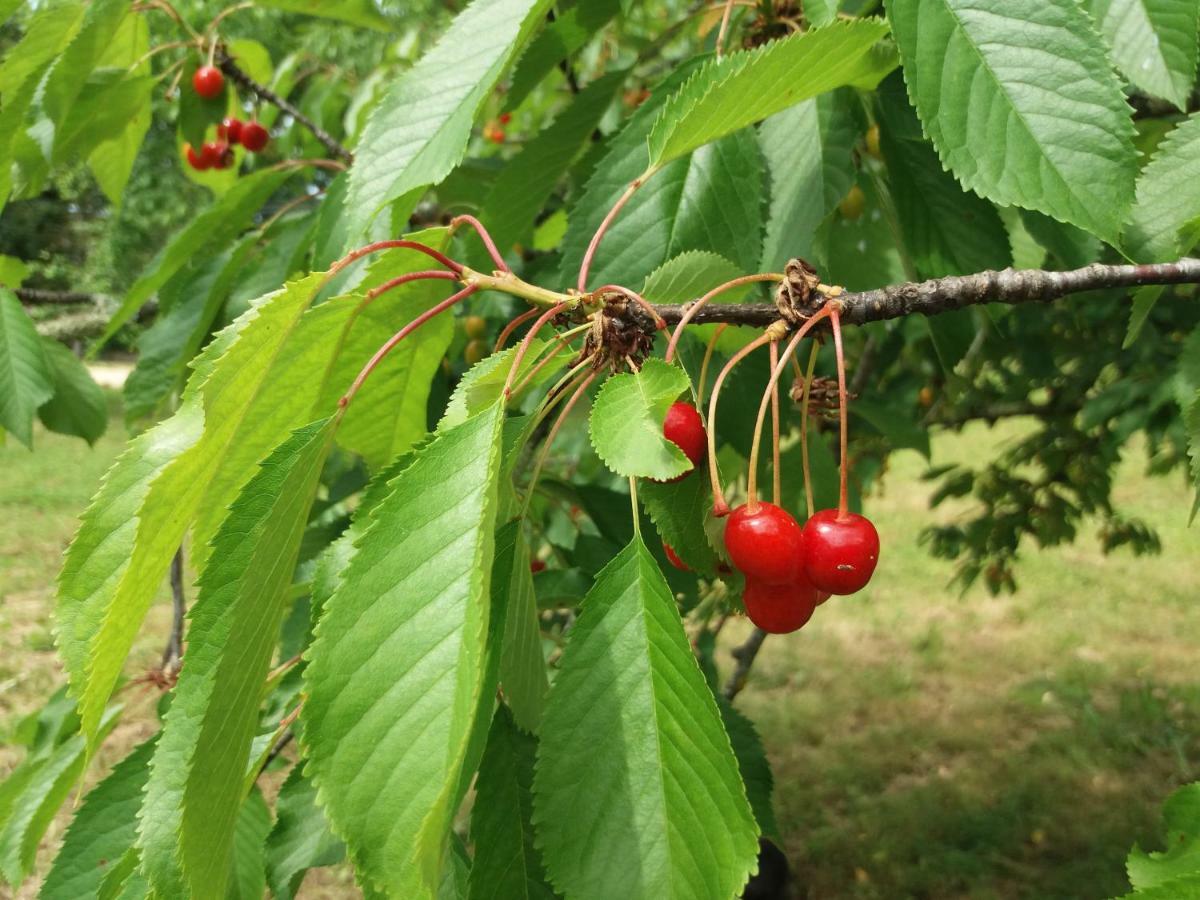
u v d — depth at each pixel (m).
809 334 0.31
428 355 0.36
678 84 0.41
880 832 1.31
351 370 0.34
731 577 0.30
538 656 0.30
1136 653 1.87
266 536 0.25
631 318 0.29
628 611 0.25
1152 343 0.90
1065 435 1.17
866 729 1.60
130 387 0.63
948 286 0.30
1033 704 1.66
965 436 3.83
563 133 0.48
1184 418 0.36
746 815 0.23
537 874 0.29
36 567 2.23
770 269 0.44
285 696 0.41
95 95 0.64
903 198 0.44
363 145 0.33
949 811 1.35
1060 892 1.16
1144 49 0.33
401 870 0.20
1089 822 1.30
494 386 0.28
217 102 0.73
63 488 3.06
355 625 0.22
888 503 3.05
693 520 0.29
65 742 0.50
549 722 0.25
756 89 0.31
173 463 0.25
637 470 0.24
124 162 0.73
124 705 0.51
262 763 0.35
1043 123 0.29
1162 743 1.50
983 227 0.44
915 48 0.30
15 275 0.80
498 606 0.27
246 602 0.24
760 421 0.29
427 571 0.22
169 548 0.26
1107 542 1.32
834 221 0.55
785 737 1.59
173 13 0.69
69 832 0.39
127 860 0.32
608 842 0.23
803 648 1.95
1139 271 0.31
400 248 0.31
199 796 0.24
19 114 0.56
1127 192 0.28
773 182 0.45
